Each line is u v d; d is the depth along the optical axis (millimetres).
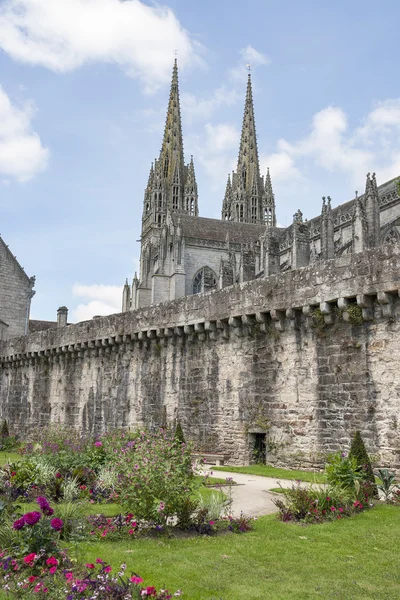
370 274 19141
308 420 21203
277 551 10484
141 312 31062
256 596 8305
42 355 41656
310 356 21438
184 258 86188
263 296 23234
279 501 13648
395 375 18453
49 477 17125
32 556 9359
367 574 9266
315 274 21188
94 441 25562
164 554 10367
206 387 26281
